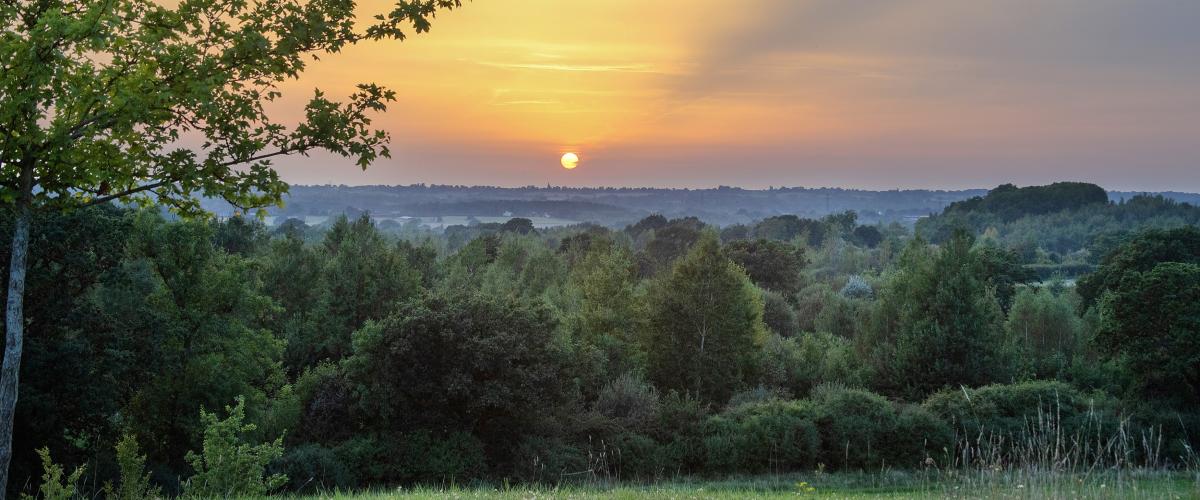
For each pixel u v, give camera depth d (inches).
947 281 1923.0
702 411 1512.1
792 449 1390.3
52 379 940.0
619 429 1424.7
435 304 1389.0
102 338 1023.0
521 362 1371.8
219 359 1305.4
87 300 1071.0
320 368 1464.1
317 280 2193.7
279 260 2183.8
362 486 1208.2
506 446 1347.2
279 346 1481.3
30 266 956.6
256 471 527.2
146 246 1312.7
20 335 380.5
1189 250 2642.7
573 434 1409.9
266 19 404.8
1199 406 1512.1
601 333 2044.8
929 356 1852.9
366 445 1250.6
